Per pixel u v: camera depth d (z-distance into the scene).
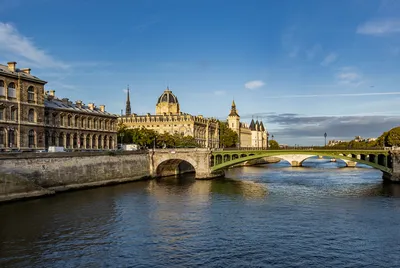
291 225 56.47
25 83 91.62
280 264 41.47
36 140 94.12
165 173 133.00
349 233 52.34
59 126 107.12
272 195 83.31
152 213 64.12
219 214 63.62
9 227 54.44
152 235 51.28
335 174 138.25
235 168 184.25
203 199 78.00
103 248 46.03
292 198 79.19
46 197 78.75
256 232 52.84
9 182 72.50
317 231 53.28
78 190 90.81
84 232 52.34
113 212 64.62
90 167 97.88
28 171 79.75
